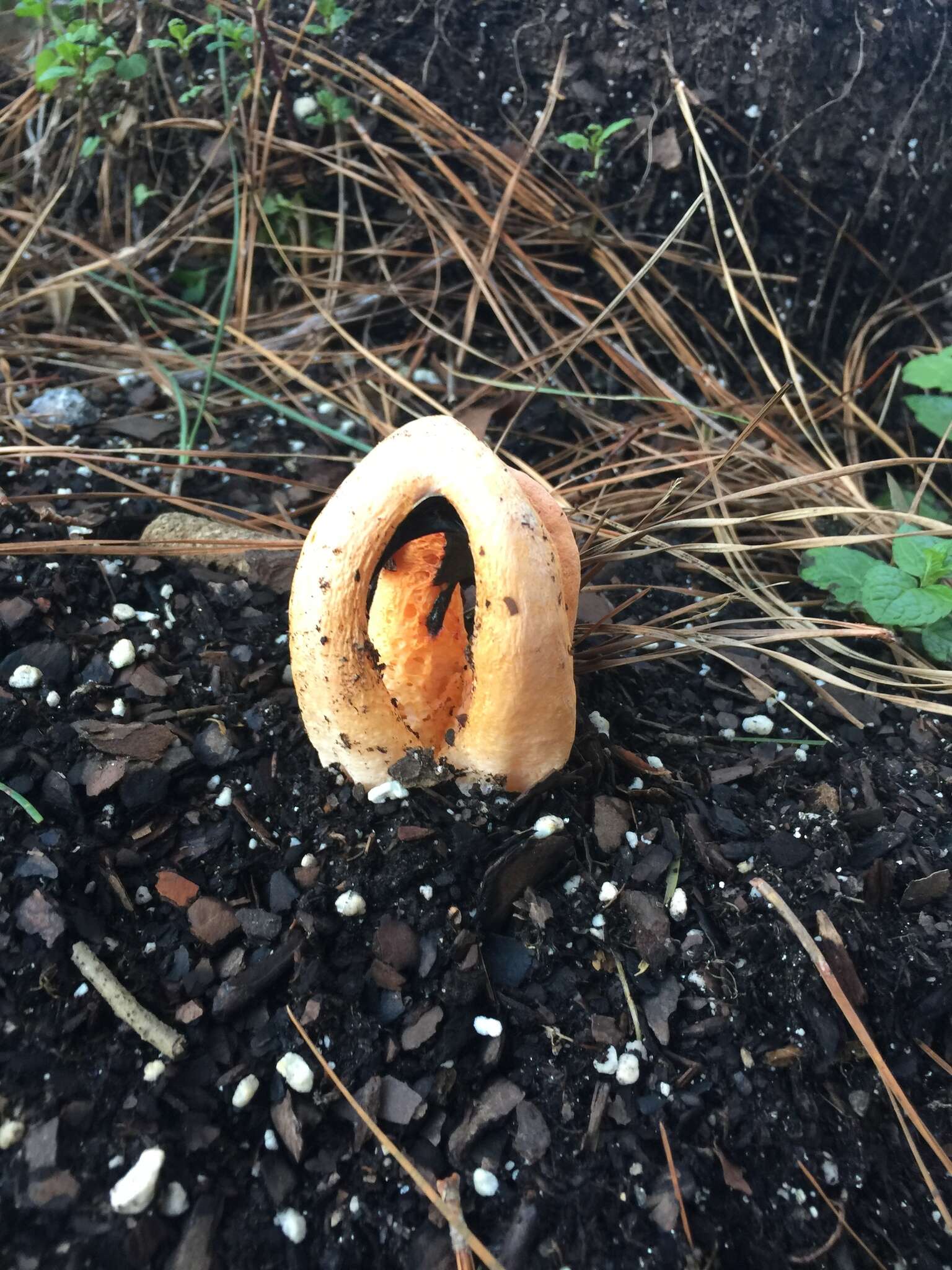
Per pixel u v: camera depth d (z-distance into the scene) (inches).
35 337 12.0
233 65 13.0
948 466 12.2
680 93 10.9
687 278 13.0
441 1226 5.9
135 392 11.7
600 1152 6.3
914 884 7.4
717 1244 6.0
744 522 9.0
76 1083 6.1
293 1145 6.1
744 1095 6.5
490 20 12.4
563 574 6.6
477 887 7.0
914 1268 6.1
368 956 6.8
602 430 11.9
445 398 12.1
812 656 9.9
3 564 8.8
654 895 7.3
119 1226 5.7
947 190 12.1
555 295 12.5
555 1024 6.7
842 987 6.8
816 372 12.4
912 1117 6.4
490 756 6.8
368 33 12.7
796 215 12.6
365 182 12.9
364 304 12.8
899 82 11.7
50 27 13.4
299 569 6.5
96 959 6.5
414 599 6.8
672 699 9.2
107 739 7.5
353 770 7.1
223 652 8.6
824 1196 6.3
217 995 6.5
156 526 9.7
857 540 8.8
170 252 13.3
